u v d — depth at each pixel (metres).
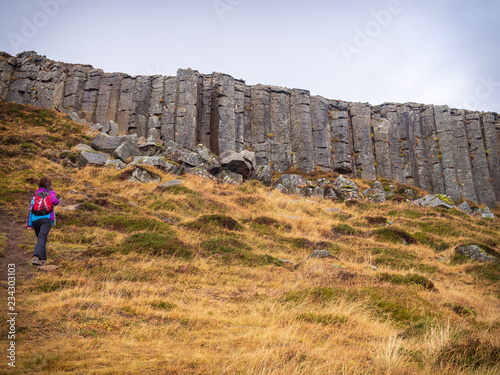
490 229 24.94
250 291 8.52
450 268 15.71
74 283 7.26
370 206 28.66
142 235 12.05
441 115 50.19
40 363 3.57
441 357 4.53
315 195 31.56
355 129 48.12
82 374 3.41
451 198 46.66
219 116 41.38
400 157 48.62
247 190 27.84
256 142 43.97
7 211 13.91
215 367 3.85
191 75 41.38
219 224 16.61
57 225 13.09
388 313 7.13
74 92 40.94
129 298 6.80
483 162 49.41
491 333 6.00
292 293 7.92
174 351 4.36
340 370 4.01
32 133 30.23
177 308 6.43
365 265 13.41
